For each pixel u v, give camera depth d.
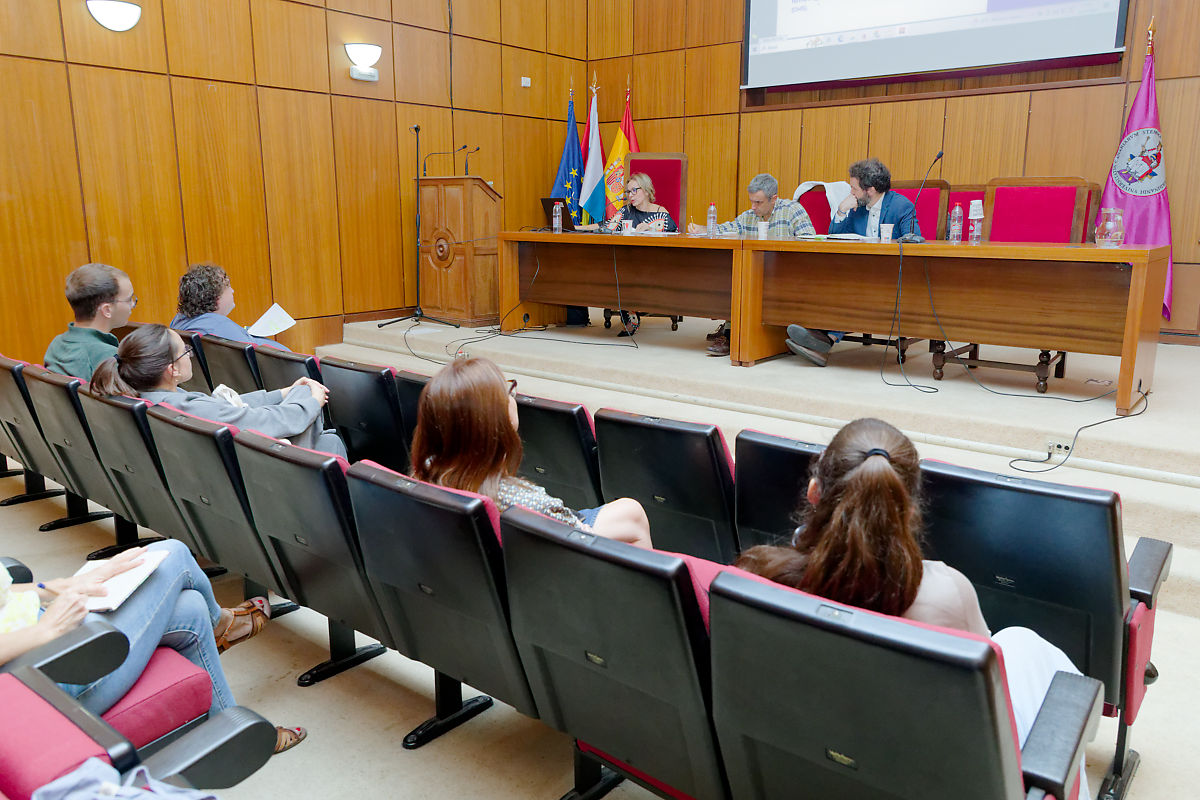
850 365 4.86
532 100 7.84
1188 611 2.62
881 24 6.57
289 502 1.88
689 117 7.73
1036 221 4.66
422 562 1.62
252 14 5.79
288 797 1.80
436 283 6.64
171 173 5.54
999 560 1.70
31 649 1.37
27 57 4.85
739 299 4.70
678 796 1.56
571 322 6.55
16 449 3.44
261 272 6.09
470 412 1.67
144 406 2.28
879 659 0.97
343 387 3.12
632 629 1.28
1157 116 5.47
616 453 2.29
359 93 6.48
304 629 2.58
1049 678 1.37
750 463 2.03
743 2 7.21
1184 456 3.05
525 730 2.05
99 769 0.81
